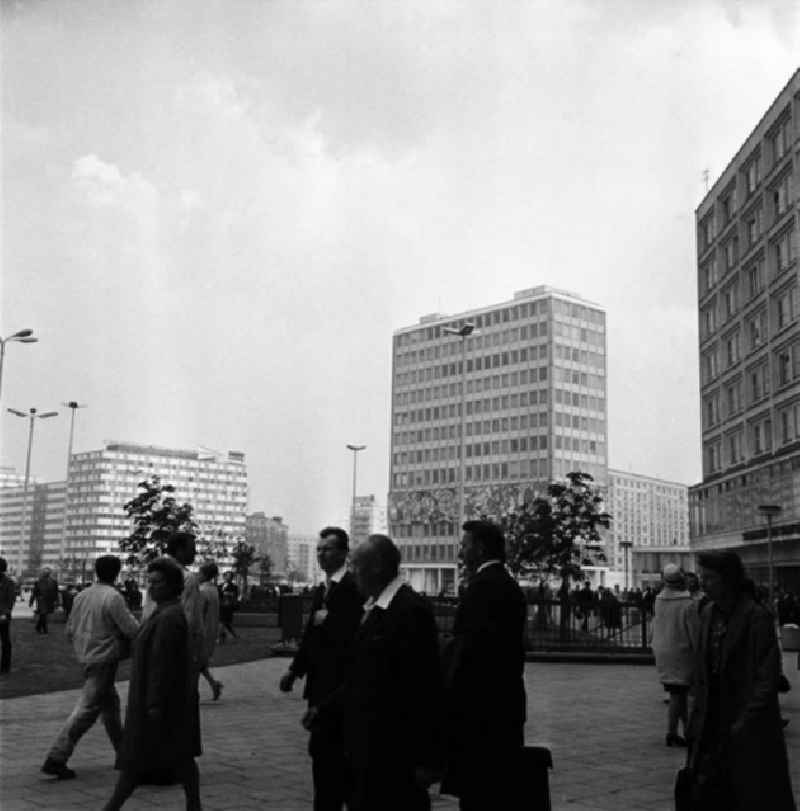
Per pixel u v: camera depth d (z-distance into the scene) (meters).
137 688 6.79
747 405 57.44
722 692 5.59
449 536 141.00
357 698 5.29
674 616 10.67
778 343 52.72
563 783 8.56
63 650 23.38
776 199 54.34
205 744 10.28
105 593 8.61
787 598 33.12
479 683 5.52
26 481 83.62
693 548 66.50
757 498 54.06
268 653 23.81
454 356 146.75
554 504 38.31
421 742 5.15
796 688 17.16
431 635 5.29
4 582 17.94
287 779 8.46
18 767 8.77
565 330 136.62
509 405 138.25
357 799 5.19
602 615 24.94
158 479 43.66
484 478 139.00
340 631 6.41
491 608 5.61
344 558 6.84
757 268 57.03
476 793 5.45
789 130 52.00
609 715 13.07
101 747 9.86
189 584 11.19
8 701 13.48
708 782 5.50
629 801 7.86
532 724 12.20
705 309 66.69
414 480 147.88
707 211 66.38
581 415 136.12
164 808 7.29
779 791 5.27
